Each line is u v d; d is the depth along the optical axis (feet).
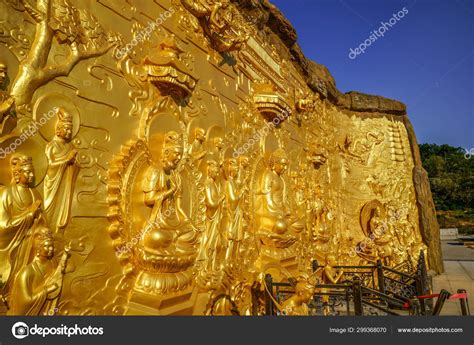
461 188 120.16
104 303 9.90
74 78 9.89
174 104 14.16
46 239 8.18
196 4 15.83
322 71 36.96
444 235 100.32
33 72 8.55
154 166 12.34
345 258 34.76
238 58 20.36
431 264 40.37
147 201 11.79
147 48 13.03
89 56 10.43
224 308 15.67
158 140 12.88
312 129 32.22
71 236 9.18
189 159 14.73
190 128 15.14
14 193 7.82
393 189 40.91
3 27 8.16
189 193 14.51
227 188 17.40
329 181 34.17
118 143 11.17
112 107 11.11
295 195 26.00
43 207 8.53
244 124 20.07
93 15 10.88
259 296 18.49
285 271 20.95
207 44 17.38
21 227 7.78
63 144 9.24
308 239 27.02
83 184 9.76
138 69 12.46
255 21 22.62
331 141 36.86
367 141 40.96
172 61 12.71
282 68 26.78
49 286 8.18
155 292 11.28
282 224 20.48
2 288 7.38
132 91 12.00
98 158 10.36
